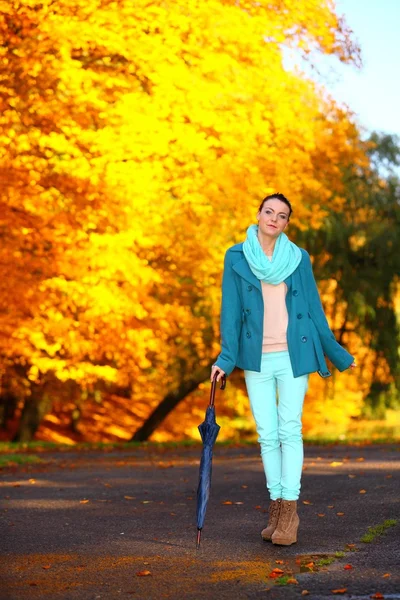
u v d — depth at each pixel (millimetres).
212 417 5070
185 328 18281
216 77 13102
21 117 12219
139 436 24969
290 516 5055
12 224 12492
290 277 5195
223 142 13555
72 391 22703
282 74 13859
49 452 14023
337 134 16250
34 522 6137
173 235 14625
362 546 4902
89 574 4438
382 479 7977
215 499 7211
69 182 12555
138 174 12688
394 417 25953
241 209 14453
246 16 12836
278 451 5238
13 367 20078
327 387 24203
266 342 5191
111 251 12992
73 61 12109
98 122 12867
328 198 18344
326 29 13547
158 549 5020
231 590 4043
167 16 12297
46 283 13039
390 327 24094
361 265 23656
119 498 7480
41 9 11602
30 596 4031
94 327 14461
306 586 4055
